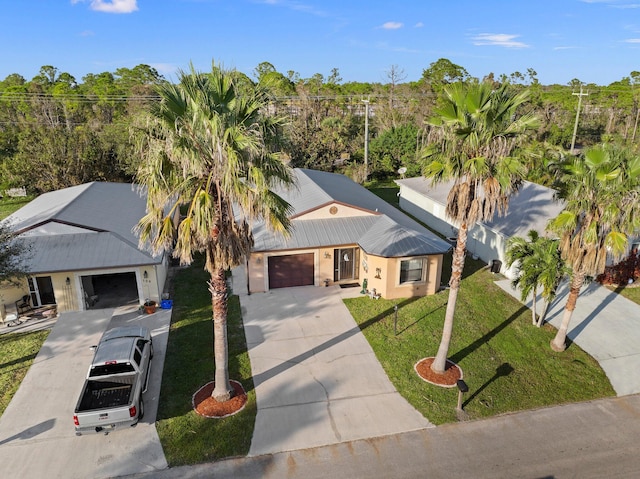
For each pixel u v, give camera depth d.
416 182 34.09
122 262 18.27
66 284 18.06
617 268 21.27
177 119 10.22
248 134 10.29
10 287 17.92
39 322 17.69
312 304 19.58
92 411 11.04
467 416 12.81
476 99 11.52
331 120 58.94
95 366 12.50
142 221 11.61
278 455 11.22
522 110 13.66
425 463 11.07
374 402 13.28
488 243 24.09
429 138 13.08
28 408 12.74
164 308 18.84
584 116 67.19
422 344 16.47
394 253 19.39
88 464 10.78
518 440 11.95
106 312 18.55
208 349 15.94
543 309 17.50
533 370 15.10
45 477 10.39
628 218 13.12
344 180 33.22
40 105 64.56
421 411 12.95
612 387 14.34
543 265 16.05
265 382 14.13
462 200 12.55
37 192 36.53
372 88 89.94
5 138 51.28
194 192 11.59
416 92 76.38
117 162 36.66
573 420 12.79
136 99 64.38
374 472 10.76
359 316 18.52
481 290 21.09
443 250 19.92
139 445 11.43
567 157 14.09
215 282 11.91
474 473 10.79
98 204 23.16
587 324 18.02
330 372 14.71
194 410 12.80
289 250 20.45
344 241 21.02
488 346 16.45
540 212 23.69
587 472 10.89
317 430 12.10
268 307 19.27
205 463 10.91
